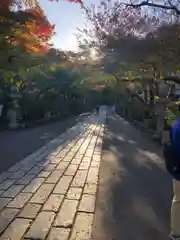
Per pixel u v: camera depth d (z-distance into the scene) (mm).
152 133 18516
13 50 10820
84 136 19031
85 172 8047
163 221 4633
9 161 9711
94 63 24188
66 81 34812
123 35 16016
